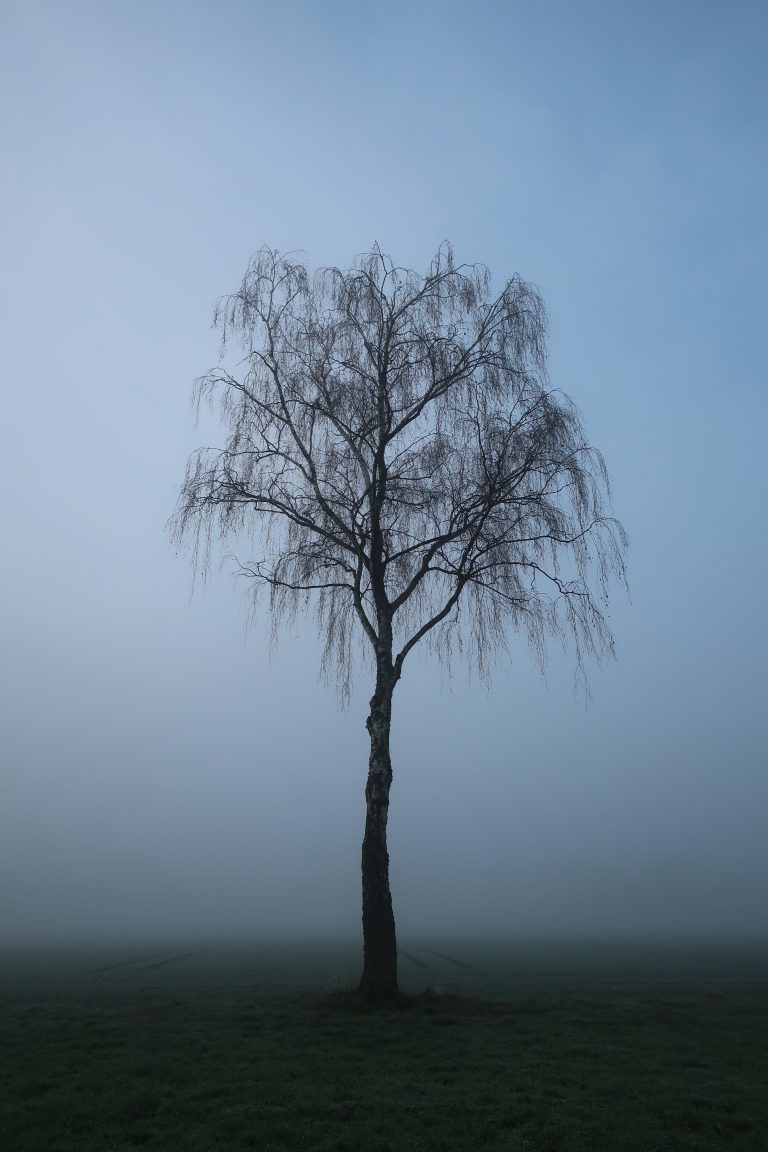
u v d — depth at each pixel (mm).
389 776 20219
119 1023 17422
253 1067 13242
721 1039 16047
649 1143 9828
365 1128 10312
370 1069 13164
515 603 20984
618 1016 18516
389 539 21656
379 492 21125
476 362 21594
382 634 20984
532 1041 15531
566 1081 12539
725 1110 11062
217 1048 14672
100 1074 12836
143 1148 9680
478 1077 12719
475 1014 18281
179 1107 11125
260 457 21750
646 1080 12602
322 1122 10508
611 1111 11047
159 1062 13570
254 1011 18781
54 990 29578
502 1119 10672
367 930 19609
